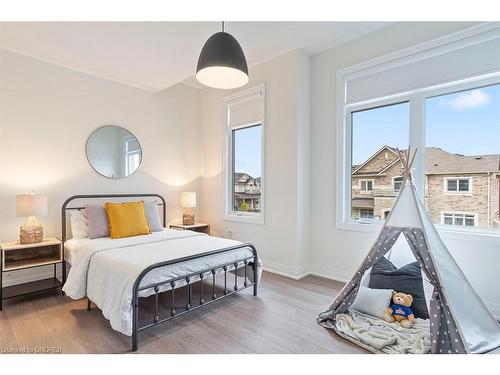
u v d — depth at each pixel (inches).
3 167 121.0
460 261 101.3
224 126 177.3
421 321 86.2
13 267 107.4
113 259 91.1
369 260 95.1
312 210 144.9
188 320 93.7
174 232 139.8
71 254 115.5
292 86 138.6
